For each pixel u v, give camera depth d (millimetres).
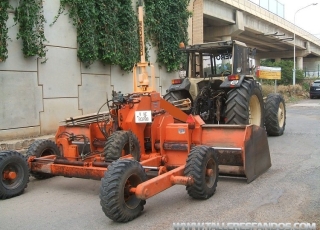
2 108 8812
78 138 6281
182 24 14836
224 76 8938
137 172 4551
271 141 9516
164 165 5910
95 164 5191
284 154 7930
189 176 5020
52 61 10039
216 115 8609
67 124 6688
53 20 10031
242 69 9000
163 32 13875
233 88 8188
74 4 10477
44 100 9836
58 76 10211
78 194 5738
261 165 6309
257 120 8914
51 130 10016
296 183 5840
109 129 5941
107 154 5324
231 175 6055
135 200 4590
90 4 10711
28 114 9430
